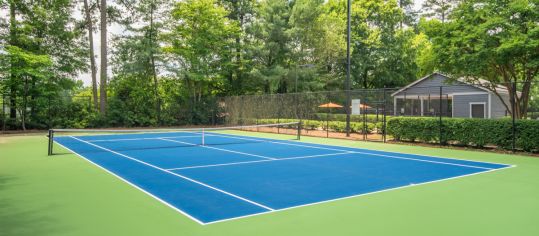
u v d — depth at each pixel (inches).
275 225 212.7
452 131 628.1
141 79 1264.8
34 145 682.8
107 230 204.4
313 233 198.8
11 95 1042.1
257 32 1480.1
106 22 1248.8
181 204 260.7
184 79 1370.6
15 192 299.7
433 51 679.1
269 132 999.6
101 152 574.9
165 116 1269.7
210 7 1386.6
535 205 257.1
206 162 466.9
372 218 226.7
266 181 344.5
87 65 1214.9
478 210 244.5
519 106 690.8
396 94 1293.1
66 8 1186.0
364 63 1739.7
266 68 1491.1
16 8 1085.1
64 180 350.3
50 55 1127.6
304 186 322.0
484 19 610.5
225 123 1288.1
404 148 630.5
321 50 1510.8
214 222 218.5
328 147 648.4
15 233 200.4
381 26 1830.7
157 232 200.4
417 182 339.6
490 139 574.9
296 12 1498.5
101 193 295.9
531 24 557.9
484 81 1071.6
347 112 827.4
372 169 414.0
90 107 1192.8
